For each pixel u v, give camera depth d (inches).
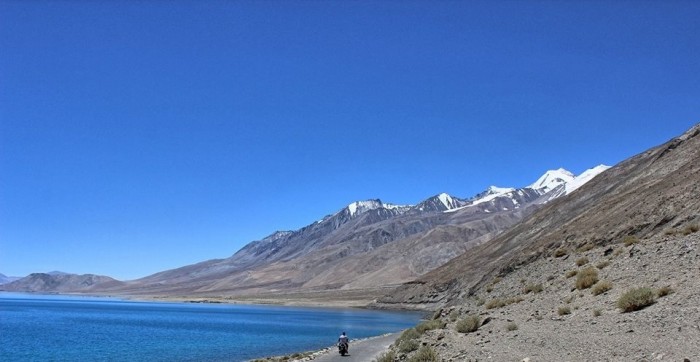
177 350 2234.3
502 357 653.3
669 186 2148.1
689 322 574.2
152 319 4963.1
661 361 471.5
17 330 3481.8
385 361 948.6
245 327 3710.6
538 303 1029.2
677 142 3196.4
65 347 2397.9
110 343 2568.9
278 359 1638.8
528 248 3161.9
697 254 850.1
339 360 1368.1
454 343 882.1
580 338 649.6
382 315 4928.6
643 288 729.0
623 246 1167.0
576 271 1122.7
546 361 574.2
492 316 1046.4
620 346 558.3
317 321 4328.3
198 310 7440.9
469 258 5423.2
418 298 5551.2
